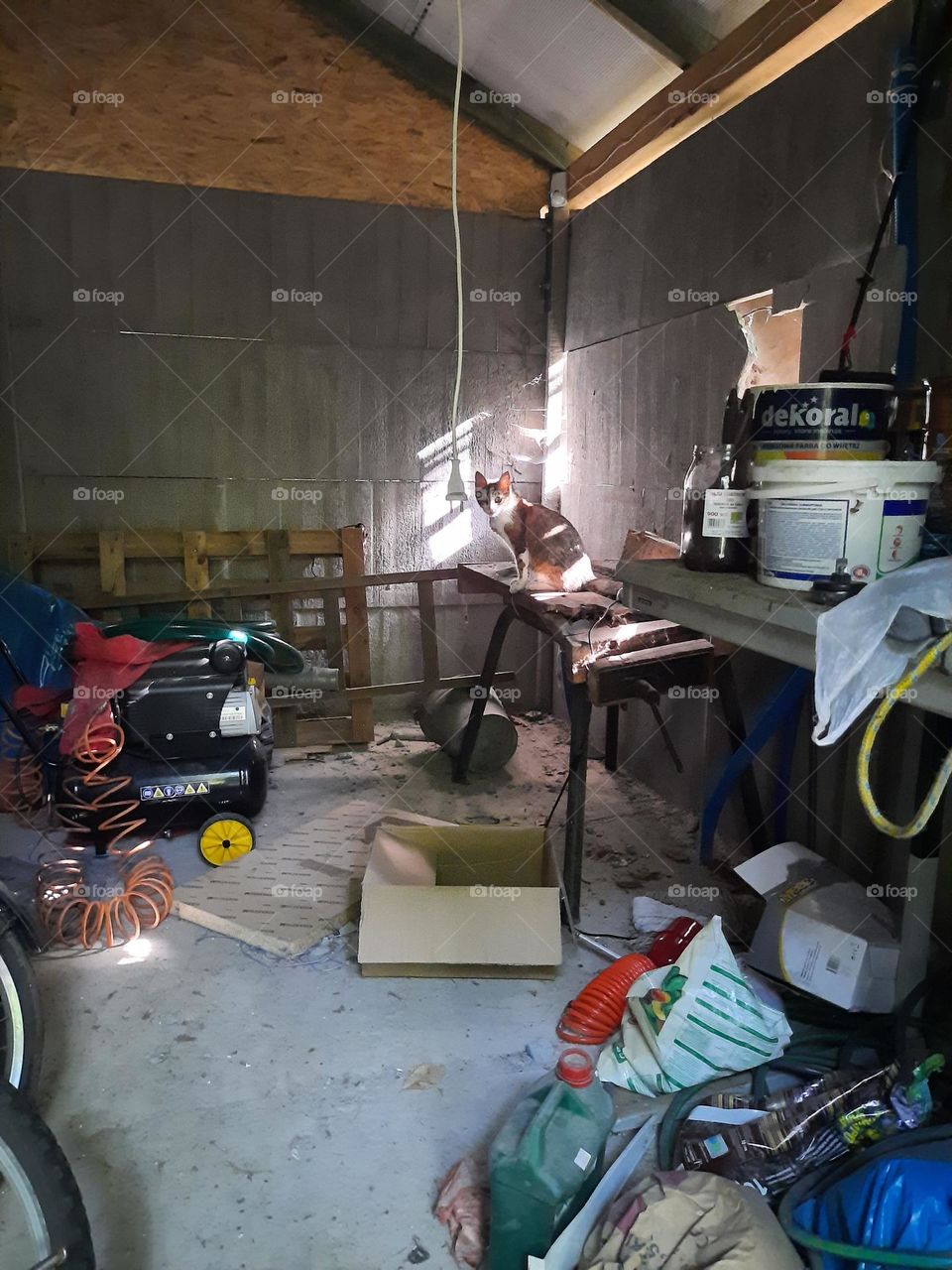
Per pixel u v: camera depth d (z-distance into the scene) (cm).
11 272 350
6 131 340
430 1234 145
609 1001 193
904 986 175
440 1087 178
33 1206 117
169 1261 140
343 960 222
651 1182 140
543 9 300
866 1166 133
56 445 364
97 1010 201
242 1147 163
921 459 161
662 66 300
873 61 209
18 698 295
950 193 187
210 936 233
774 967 194
